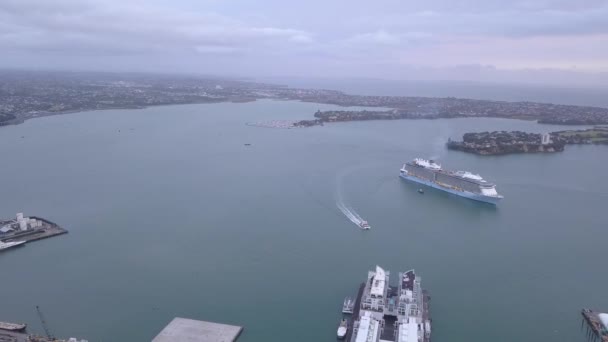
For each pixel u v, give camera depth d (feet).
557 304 461.37
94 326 414.00
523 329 417.08
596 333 410.31
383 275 446.19
